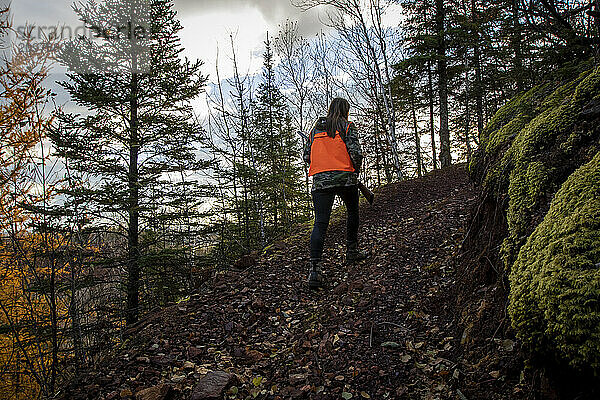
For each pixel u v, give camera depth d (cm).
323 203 378
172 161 937
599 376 105
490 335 206
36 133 595
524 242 191
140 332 319
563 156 200
